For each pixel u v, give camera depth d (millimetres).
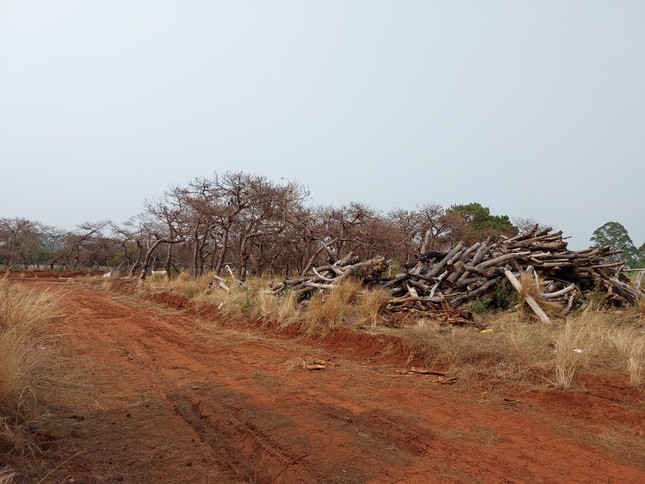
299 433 4090
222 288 15211
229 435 4148
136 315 13023
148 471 3373
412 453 3740
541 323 8531
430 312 9805
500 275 11820
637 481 3316
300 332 9242
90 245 53156
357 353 7707
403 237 31094
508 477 3334
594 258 12711
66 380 5594
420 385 5832
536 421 4566
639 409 4777
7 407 3885
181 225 29078
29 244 52688
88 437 3918
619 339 6578
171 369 6594
